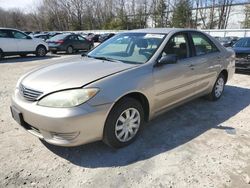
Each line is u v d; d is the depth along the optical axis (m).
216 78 4.86
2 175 2.62
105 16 61.78
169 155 3.03
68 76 2.94
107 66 3.24
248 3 39.00
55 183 2.52
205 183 2.54
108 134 2.93
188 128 3.78
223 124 3.95
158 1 49.28
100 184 2.52
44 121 2.66
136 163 2.87
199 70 4.21
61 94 2.68
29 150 3.10
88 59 3.72
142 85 3.15
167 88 3.57
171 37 3.81
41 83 2.88
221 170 2.74
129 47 3.84
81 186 2.48
